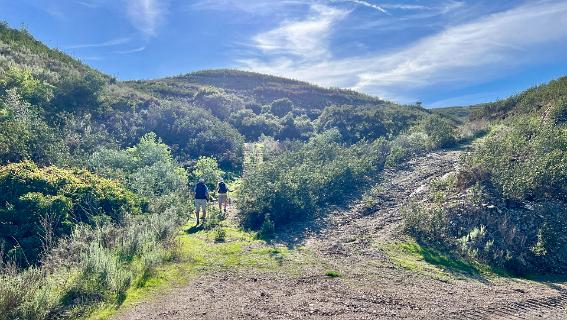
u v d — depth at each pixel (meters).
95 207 10.09
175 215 10.92
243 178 16.83
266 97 42.34
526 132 14.21
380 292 6.68
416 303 6.25
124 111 21.09
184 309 5.84
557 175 10.20
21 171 9.67
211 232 10.71
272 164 15.11
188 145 20.03
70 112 17.80
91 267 6.60
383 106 36.53
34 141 12.14
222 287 6.79
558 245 8.79
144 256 7.55
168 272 7.43
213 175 16.77
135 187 12.67
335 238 9.92
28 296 5.53
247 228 11.13
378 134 24.30
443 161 14.93
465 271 8.09
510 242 8.88
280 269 7.79
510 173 10.71
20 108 14.16
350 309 5.90
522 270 8.27
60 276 6.58
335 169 13.91
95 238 8.30
